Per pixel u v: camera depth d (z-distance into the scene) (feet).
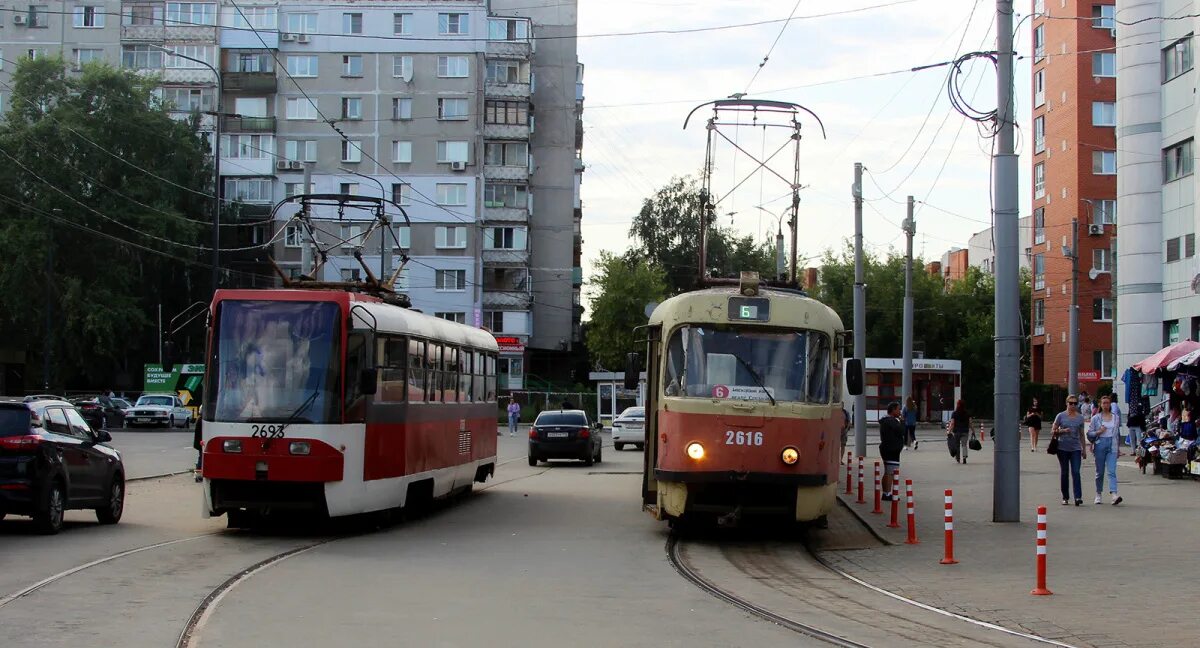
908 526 53.36
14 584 36.50
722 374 51.90
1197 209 108.47
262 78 239.71
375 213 86.43
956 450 117.08
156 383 198.70
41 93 207.62
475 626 31.07
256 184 237.86
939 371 200.23
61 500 51.67
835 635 30.78
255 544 49.49
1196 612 34.55
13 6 243.81
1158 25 120.98
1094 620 33.40
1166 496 73.36
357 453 54.03
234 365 53.78
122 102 208.74
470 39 243.60
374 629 30.30
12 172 198.90
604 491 84.12
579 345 292.61
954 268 368.89
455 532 56.90
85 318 197.98
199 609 32.58
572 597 36.65
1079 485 67.26
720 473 50.67
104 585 36.55
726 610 34.58
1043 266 224.53
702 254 73.10
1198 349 88.53
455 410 71.36
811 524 56.65
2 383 210.18
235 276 233.76
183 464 103.60
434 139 243.19
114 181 208.95
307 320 54.19
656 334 57.26
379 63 243.60
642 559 46.91
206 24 241.76
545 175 266.98
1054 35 214.90
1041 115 222.69
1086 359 208.33
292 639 28.71
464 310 242.58
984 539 53.16
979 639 30.66
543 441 114.83
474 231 242.99
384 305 59.11
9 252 192.24
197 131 228.43
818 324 53.31
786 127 74.84
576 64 269.23
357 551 48.21
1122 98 123.44
